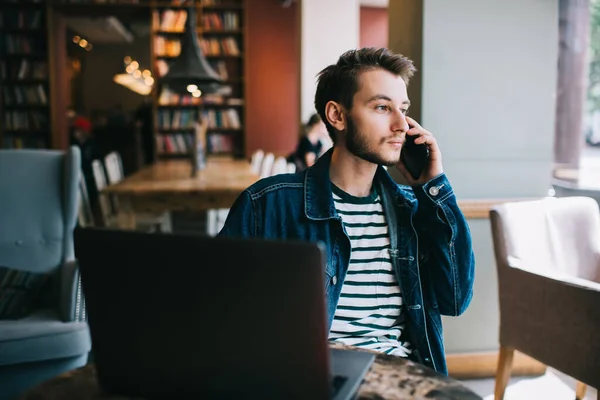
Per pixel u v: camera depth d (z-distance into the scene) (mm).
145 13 8195
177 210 3980
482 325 2947
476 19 2807
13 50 8195
